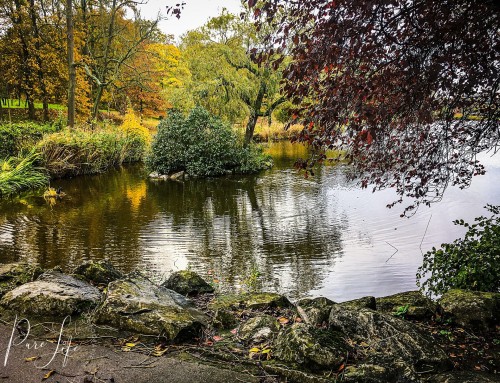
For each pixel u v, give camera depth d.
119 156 22.95
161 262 7.60
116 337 3.20
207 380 2.63
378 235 9.18
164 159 19.45
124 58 25.33
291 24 2.78
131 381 2.61
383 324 3.10
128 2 24.75
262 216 11.33
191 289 4.87
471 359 3.00
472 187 13.63
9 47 26.83
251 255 8.05
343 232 9.54
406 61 2.87
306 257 7.87
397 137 3.89
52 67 27.52
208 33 21.02
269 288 6.36
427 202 4.79
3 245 8.54
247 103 21.83
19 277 4.44
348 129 2.95
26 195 14.34
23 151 17.55
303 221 10.68
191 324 3.27
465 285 4.50
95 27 30.16
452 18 2.92
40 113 31.64
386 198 13.15
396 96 3.03
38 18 27.38
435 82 3.00
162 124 19.92
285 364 2.80
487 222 5.07
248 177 18.47
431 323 3.64
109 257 7.88
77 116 29.41
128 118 25.48
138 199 13.86
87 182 17.48
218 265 7.48
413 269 7.05
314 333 3.00
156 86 35.56
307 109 3.04
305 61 2.71
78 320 3.51
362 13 2.53
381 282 6.54
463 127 4.16
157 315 3.34
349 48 2.68
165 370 2.74
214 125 19.75
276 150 27.72
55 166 17.97
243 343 3.21
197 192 15.18
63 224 10.38
